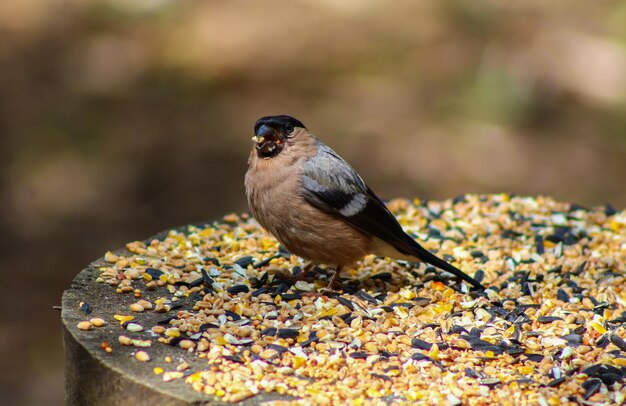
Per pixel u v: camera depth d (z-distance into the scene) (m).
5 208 14.72
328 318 6.95
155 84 18.02
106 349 6.12
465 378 6.12
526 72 18.25
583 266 8.09
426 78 18.19
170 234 8.62
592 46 19.12
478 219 9.33
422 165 15.72
